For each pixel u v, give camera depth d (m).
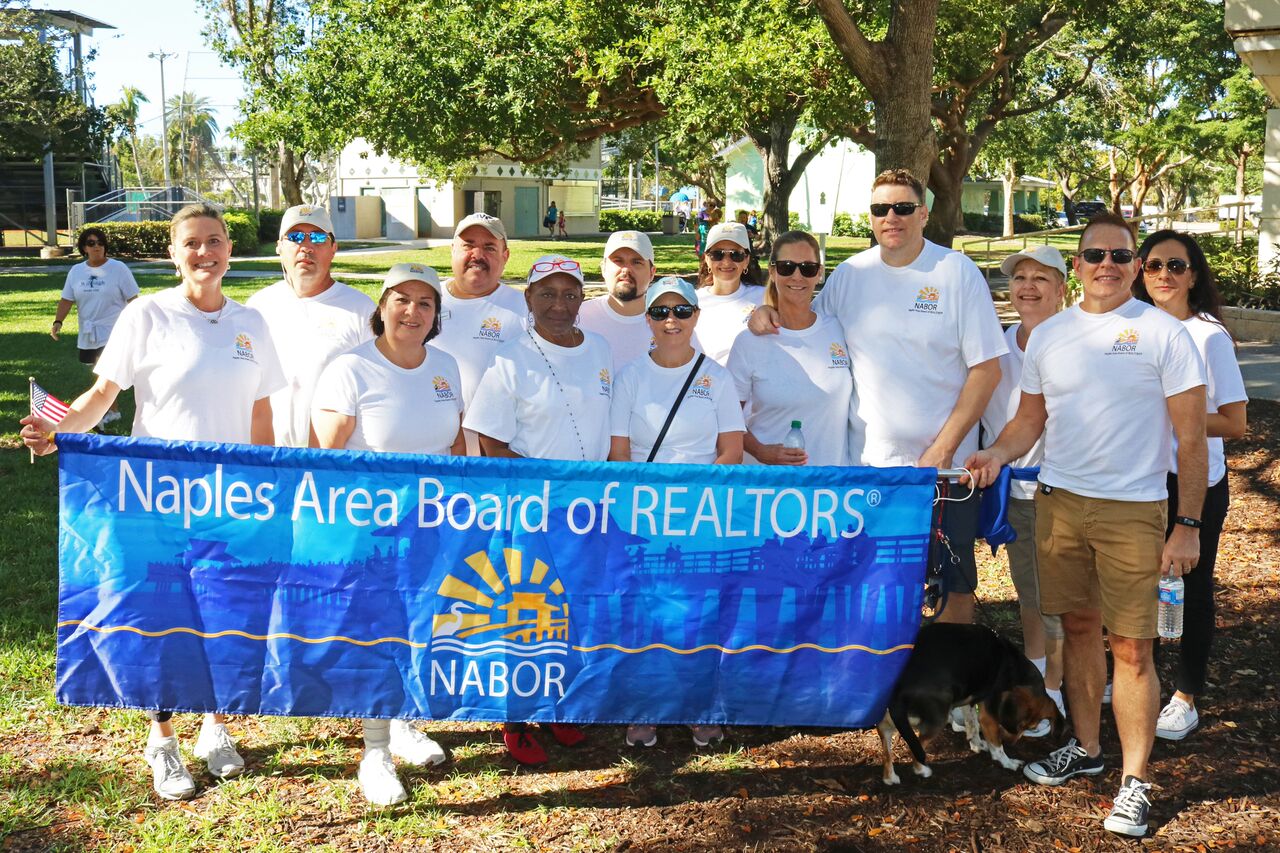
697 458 4.57
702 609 4.15
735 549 4.14
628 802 4.23
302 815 4.11
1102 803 4.23
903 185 4.59
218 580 4.08
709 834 4.00
